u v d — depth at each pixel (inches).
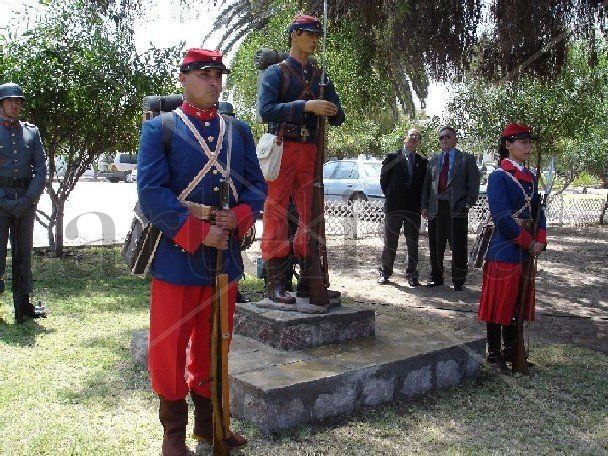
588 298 294.4
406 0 224.7
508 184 176.9
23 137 218.2
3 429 133.8
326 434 136.5
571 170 737.0
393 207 311.6
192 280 118.2
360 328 176.2
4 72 319.0
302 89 165.6
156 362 120.0
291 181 169.0
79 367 173.0
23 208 214.1
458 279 303.6
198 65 117.1
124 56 324.5
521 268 176.7
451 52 226.1
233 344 167.8
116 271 323.3
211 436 130.7
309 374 145.0
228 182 120.6
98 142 346.9
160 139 116.7
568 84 315.9
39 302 234.1
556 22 212.5
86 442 129.4
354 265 376.5
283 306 172.7
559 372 181.8
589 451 132.3
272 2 258.7
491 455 129.5
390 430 139.6
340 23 255.0
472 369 177.3
